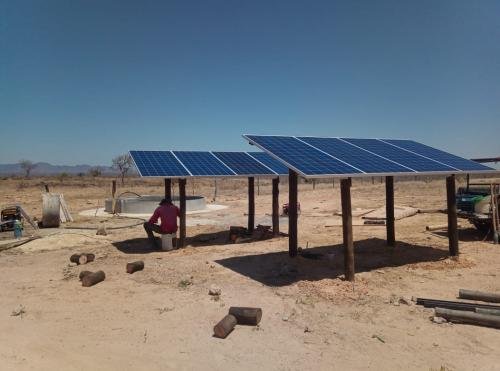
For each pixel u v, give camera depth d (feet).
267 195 129.59
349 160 32.73
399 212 63.93
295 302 25.63
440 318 22.39
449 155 41.55
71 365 18.13
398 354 18.71
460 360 18.06
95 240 49.60
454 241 36.88
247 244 46.06
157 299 26.78
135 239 50.24
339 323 22.33
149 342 20.36
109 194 135.44
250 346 19.70
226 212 79.92
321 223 61.77
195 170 45.70
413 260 36.52
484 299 25.53
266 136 36.27
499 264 34.71
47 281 31.94
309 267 34.42
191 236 52.47
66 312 24.84
